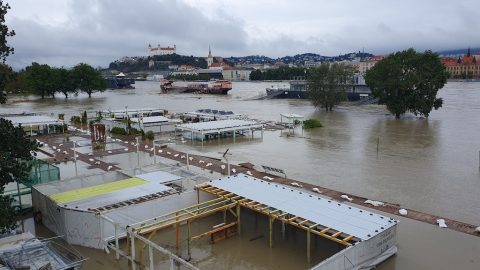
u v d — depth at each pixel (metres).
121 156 53.38
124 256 23.44
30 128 69.38
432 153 52.81
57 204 27.30
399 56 88.81
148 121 72.81
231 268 23.47
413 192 36.28
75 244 26.61
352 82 114.44
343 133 70.88
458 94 157.88
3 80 24.38
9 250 21.27
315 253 25.02
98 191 30.17
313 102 111.88
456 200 33.97
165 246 26.22
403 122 84.38
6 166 22.73
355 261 21.14
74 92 178.62
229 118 81.06
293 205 26.02
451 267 22.83
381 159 49.66
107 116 89.06
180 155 53.03
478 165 45.84
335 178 41.19
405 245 25.61
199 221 30.17
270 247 25.73
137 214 27.23
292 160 49.84
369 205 32.75
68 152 55.53
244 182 30.81
